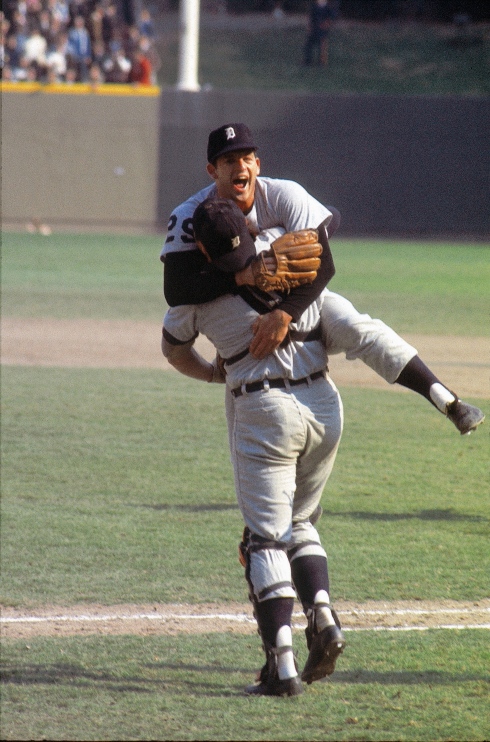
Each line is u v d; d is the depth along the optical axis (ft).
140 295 203.82
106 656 47.24
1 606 54.34
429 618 52.37
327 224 41.63
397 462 88.02
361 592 56.44
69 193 340.39
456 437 97.96
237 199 41.24
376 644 48.42
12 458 88.58
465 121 330.75
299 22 519.60
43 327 165.99
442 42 479.41
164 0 547.08
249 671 45.50
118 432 99.55
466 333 153.79
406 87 435.12
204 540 66.80
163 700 41.93
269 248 39.86
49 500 76.02
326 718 39.99
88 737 38.01
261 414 40.60
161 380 127.95
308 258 39.60
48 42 352.69
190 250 40.73
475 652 47.32
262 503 40.81
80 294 203.62
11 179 338.13
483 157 332.80
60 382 125.08
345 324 41.34
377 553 63.57
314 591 40.86
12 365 135.44
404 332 154.40
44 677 44.60
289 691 40.45
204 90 334.24
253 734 38.47
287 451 40.81
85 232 325.42
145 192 341.41
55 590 57.00
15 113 334.03
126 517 71.92
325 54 459.73
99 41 362.53
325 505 75.00
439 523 70.28
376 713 40.42
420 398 119.14
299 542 42.47
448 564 61.36
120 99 334.03
